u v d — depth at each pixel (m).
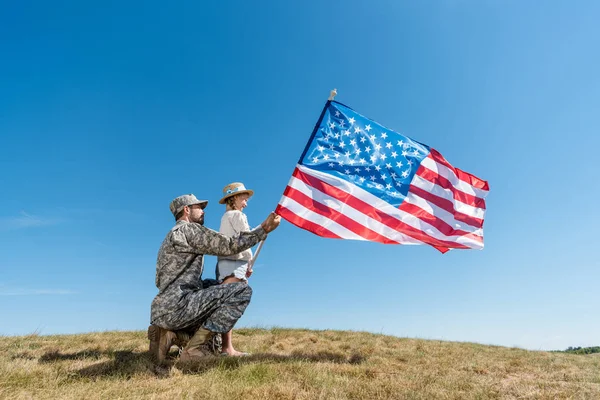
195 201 5.70
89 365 4.91
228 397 3.57
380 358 6.15
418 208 6.87
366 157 6.82
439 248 6.87
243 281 5.79
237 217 5.91
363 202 6.58
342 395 3.75
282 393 3.69
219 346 5.61
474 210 7.26
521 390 4.46
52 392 3.74
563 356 8.35
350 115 6.91
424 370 5.39
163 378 4.33
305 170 6.46
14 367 4.50
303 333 8.81
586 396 4.31
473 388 4.36
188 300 5.01
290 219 6.17
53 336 7.79
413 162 7.05
